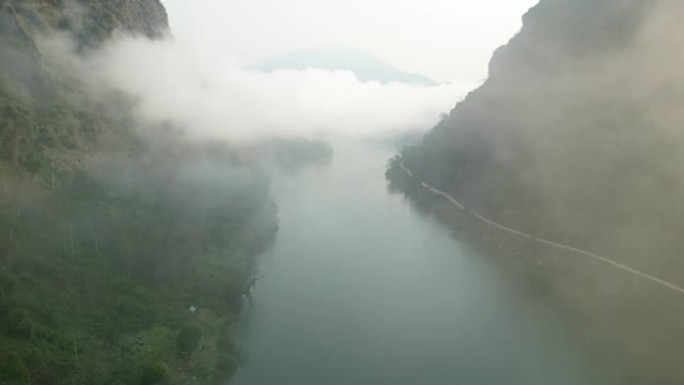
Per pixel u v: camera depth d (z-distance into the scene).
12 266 59.09
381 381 64.69
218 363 61.19
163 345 60.16
